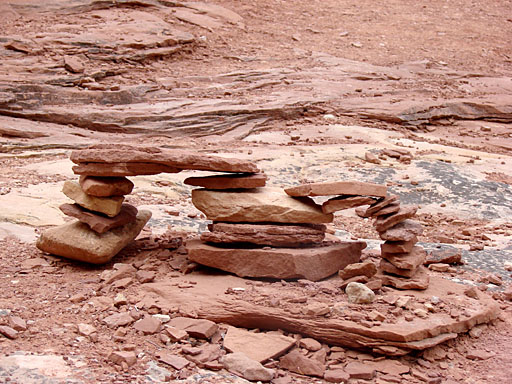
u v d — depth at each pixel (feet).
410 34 74.84
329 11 79.30
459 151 40.37
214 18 68.64
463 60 68.18
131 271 17.93
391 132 44.86
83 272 18.40
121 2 64.08
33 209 23.39
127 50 53.26
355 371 13.55
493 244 24.14
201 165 17.70
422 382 13.44
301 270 16.87
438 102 51.16
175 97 48.32
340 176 32.96
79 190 18.88
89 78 47.11
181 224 23.39
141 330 14.53
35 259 19.10
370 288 16.17
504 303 17.48
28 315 15.07
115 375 12.52
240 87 52.21
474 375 13.91
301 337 14.84
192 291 16.37
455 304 15.89
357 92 53.26
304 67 58.95
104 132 41.24
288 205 17.76
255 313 15.07
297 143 40.55
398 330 14.11
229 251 17.35
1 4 58.13
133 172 17.93
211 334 14.57
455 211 29.86
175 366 13.08
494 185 32.83
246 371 13.08
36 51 49.42
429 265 20.08
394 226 17.31
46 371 12.32
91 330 14.37
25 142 37.06
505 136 48.39
